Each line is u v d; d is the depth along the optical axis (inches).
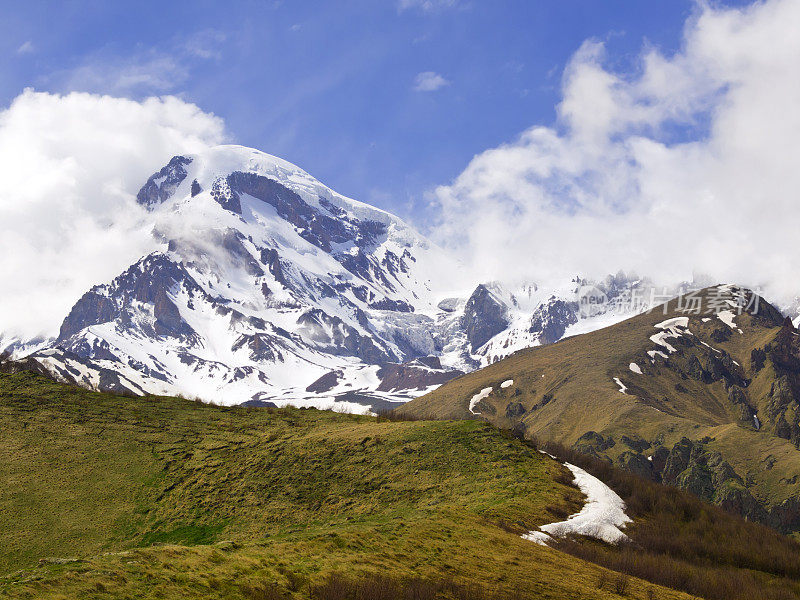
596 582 1793.8
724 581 2123.5
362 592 1432.1
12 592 1149.7
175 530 2704.2
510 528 2153.1
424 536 1889.8
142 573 1332.4
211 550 1518.2
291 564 1535.4
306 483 2920.8
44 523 2736.2
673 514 2827.3
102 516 2812.5
